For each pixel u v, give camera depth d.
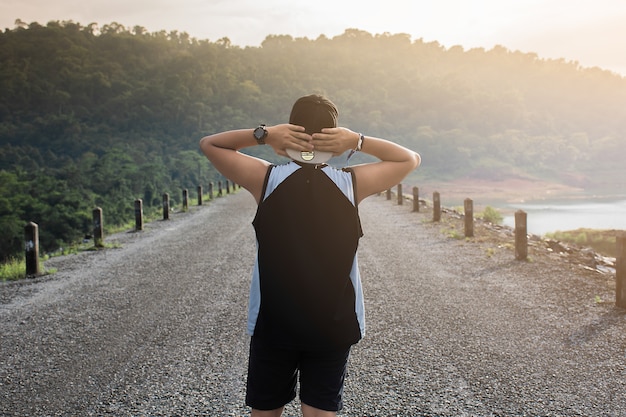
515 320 5.90
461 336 5.37
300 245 1.92
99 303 7.14
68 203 48.50
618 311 6.18
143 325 6.03
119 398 4.03
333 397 2.00
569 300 6.74
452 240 12.38
